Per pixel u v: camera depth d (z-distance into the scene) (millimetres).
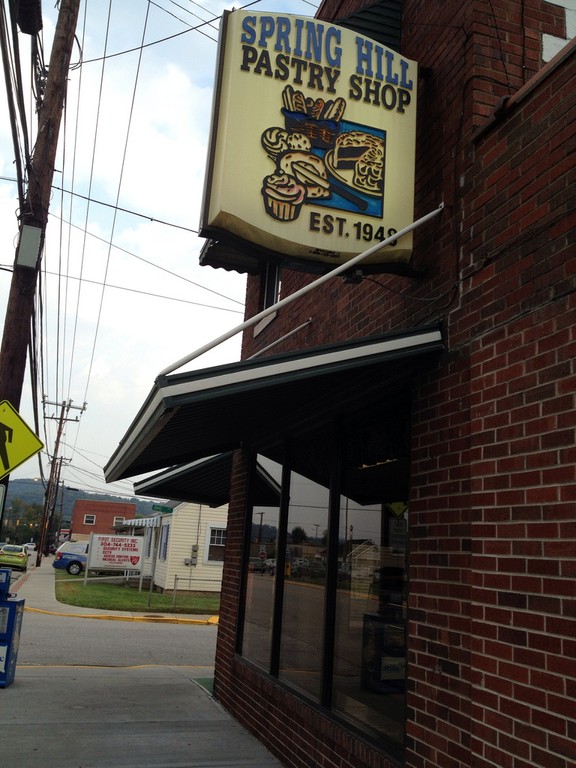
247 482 8789
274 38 5359
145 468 9016
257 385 4582
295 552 7051
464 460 4375
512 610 3648
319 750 5715
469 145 4770
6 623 9031
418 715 4441
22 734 6770
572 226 3643
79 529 75688
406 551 4996
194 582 26859
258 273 9695
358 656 5492
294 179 5176
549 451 3580
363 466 5855
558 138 3857
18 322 8516
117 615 19453
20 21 7992
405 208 5305
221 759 6375
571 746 3146
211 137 5266
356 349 4680
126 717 7680
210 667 11961
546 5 5230
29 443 7516
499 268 4234
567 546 3357
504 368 4027
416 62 5609
